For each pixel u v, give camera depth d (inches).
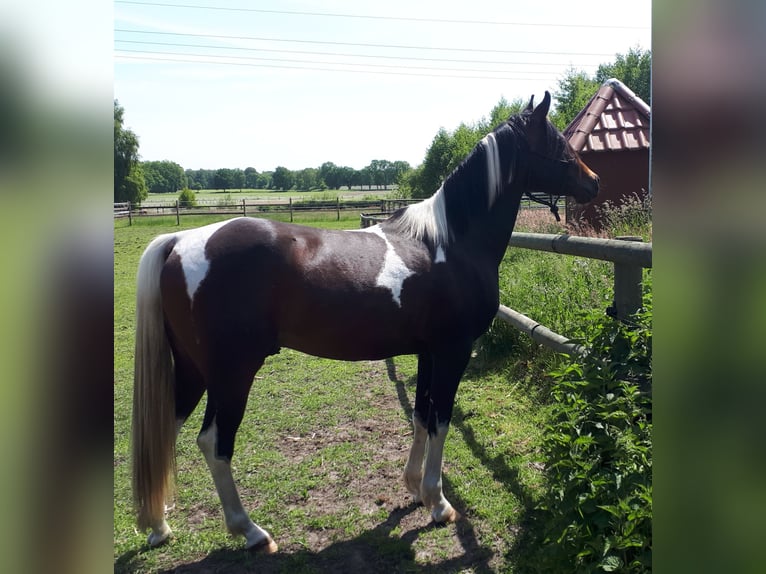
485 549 97.1
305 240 99.6
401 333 103.6
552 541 87.8
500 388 166.7
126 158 1232.2
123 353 226.2
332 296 97.5
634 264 110.2
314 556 97.8
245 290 93.7
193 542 101.7
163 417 95.7
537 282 210.4
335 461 131.0
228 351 93.5
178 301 94.1
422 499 107.0
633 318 111.2
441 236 107.4
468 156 113.6
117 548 100.4
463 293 106.3
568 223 307.6
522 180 117.5
